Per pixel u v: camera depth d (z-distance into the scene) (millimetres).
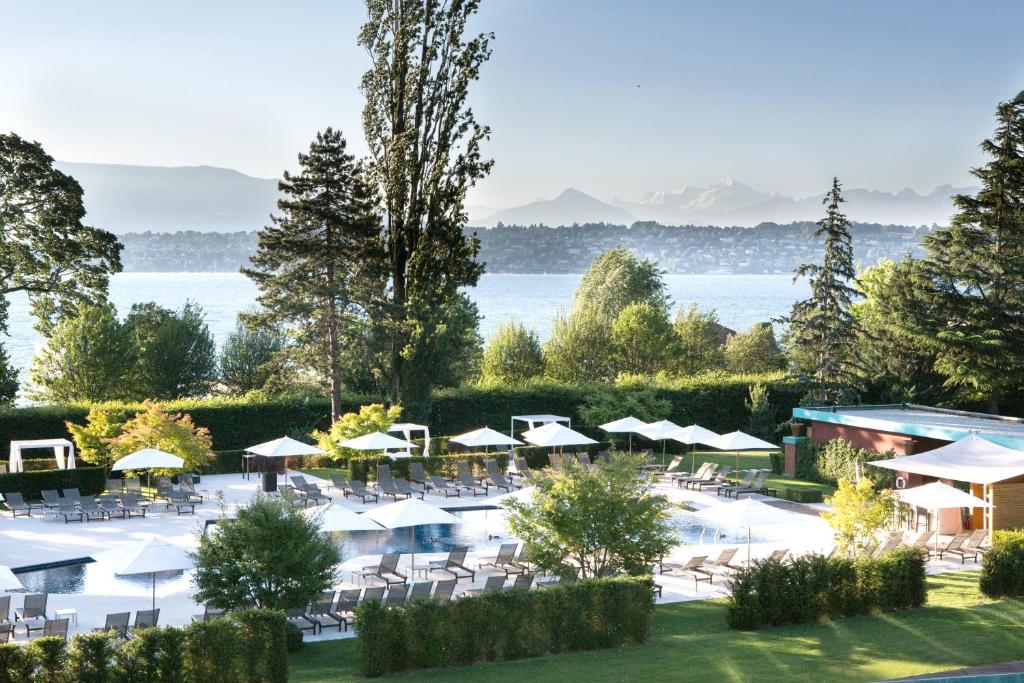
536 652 18547
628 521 22250
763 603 20406
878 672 16438
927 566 27156
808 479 41406
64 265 50719
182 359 66188
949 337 51094
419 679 16734
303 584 20141
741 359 81188
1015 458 29641
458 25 48875
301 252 48406
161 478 36438
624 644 19094
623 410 50375
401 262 50188
